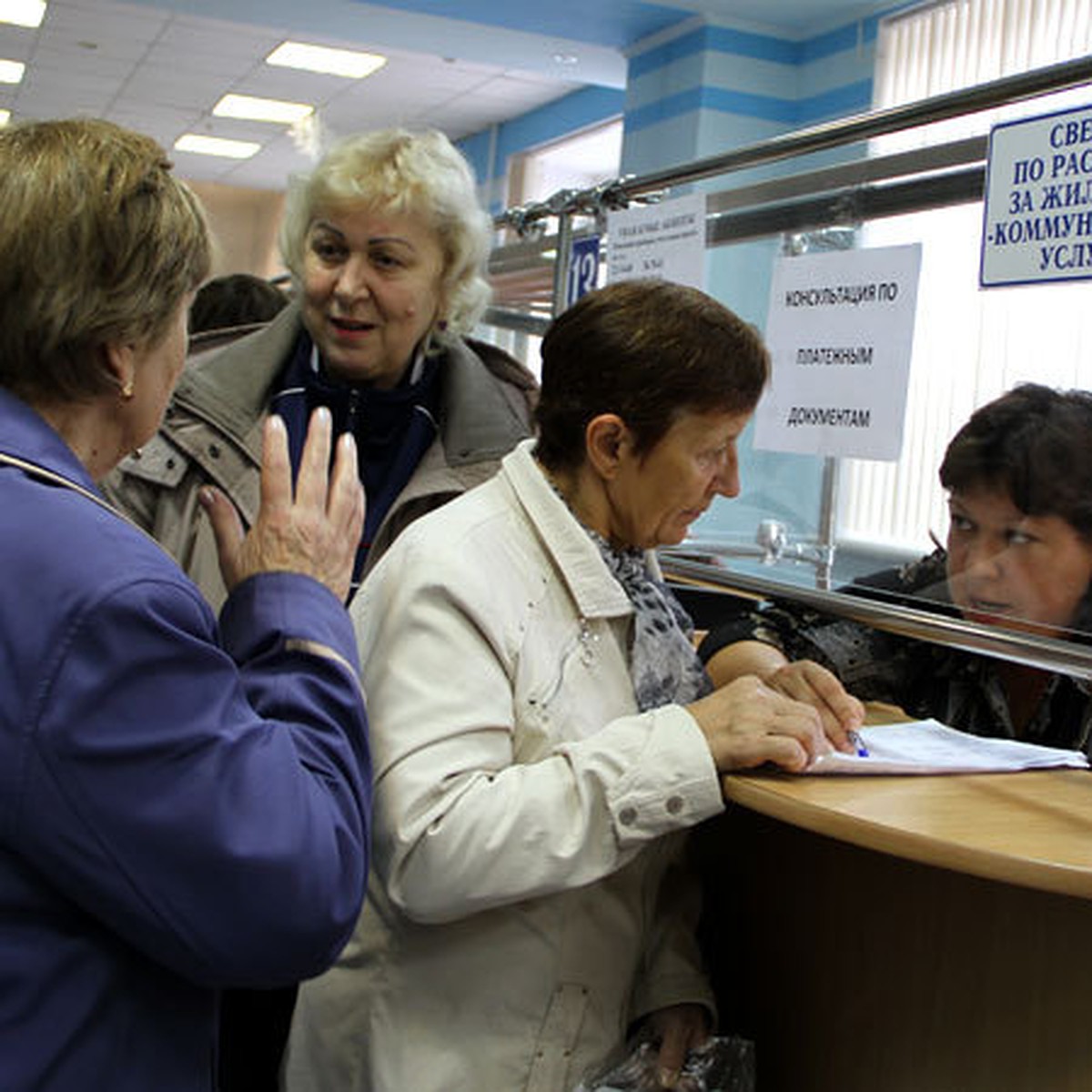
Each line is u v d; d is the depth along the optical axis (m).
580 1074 1.17
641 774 1.06
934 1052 1.16
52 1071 0.81
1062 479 1.24
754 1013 1.40
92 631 0.79
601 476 1.19
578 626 1.18
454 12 6.74
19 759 0.77
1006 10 5.24
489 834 1.03
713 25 6.49
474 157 10.36
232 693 0.86
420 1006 1.15
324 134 1.95
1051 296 1.24
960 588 1.33
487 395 1.77
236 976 0.84
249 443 1.66
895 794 1.06
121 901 0.80
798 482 1.55
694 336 1.13
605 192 2.05
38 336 0.85
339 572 1.03
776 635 1.56
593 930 1.17
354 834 0.90
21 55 8.87
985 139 1.30
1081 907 1.05
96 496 0.87
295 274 1.74
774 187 1.60
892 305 1.40
